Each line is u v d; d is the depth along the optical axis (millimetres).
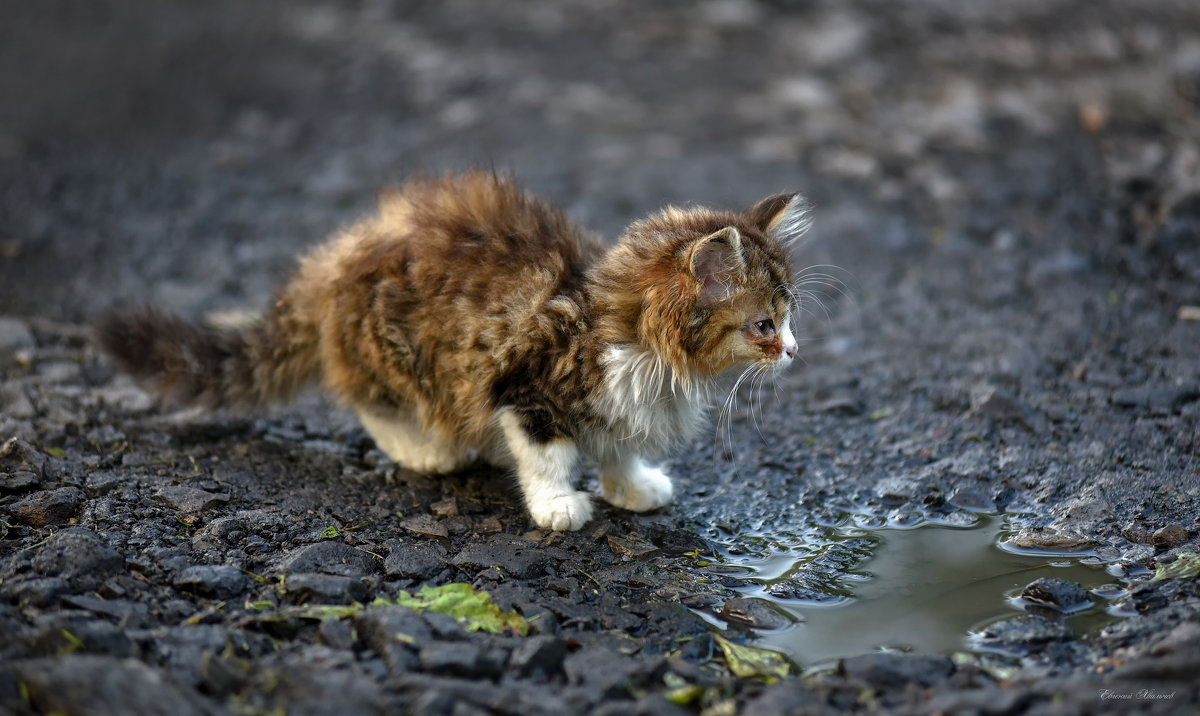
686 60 21031
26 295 12617
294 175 16766
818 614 7031
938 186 15117
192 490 8203
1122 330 11188
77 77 21562
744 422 10156
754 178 15781
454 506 8328
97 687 5234
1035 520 8188
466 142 17672
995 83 18438
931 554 7824
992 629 6660
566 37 22688
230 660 5840
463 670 5844
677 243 7699
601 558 7707
